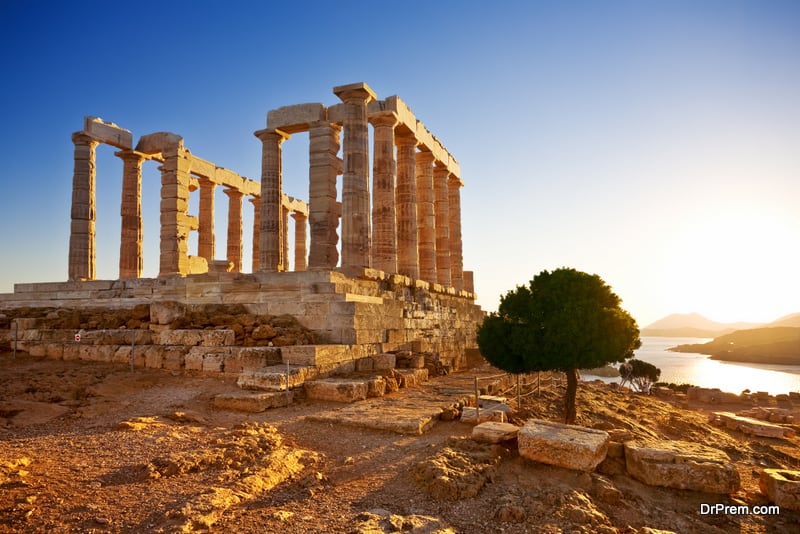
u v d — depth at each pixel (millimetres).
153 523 6773
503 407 14727
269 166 27984
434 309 30641
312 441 11266
